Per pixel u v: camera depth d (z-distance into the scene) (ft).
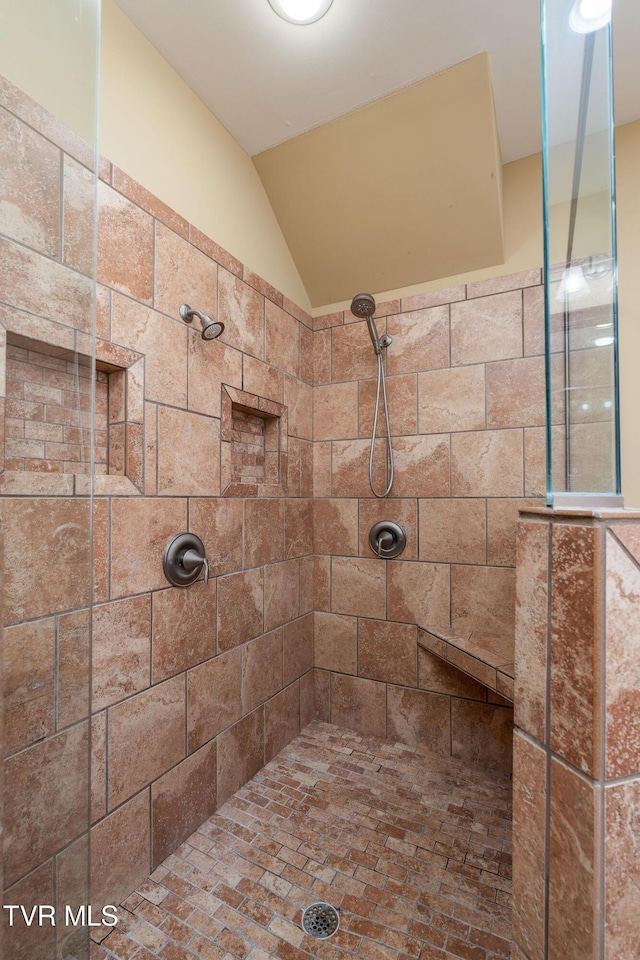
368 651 6.54
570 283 1.95
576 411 1.86
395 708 6.34
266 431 6.26
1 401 2.26
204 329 4.50
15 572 2.27
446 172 5.33
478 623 5.82
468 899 3.82
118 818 3.76
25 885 2.26
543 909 1.77
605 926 1.52
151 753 4.09
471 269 5.98
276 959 3.32
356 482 6.67
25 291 2.33
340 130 5.32
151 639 4.10
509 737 5.57
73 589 2.54
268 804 5.00
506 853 4.32
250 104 5.01
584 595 1.58
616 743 1.54
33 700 2.33
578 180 2.05
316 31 4.22
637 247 5.26
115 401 3.95
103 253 3.70
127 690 3.86
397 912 3.69
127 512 3.89
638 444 5.16
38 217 2.36
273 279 6.15
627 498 5.16
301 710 6.61
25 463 2.33
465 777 5.54
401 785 5.36
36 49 2.33
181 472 4.47
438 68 4.62
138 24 4.11
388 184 5.60
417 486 6.24
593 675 1.53
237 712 5.24
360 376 6.68
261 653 5.70
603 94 2.05
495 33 4.27
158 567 4.19
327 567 6.88
